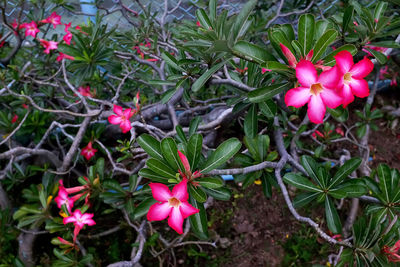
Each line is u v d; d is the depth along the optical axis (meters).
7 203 0.93
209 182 0.44
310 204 1.08
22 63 1.20
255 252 1.00
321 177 0.56
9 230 0.87
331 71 0.36
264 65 0.40
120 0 0.96
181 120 1.11
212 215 1.07
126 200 0.77
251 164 0.66
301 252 0.98
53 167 1.06
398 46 0.51
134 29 1.01
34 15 1.00
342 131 1.27
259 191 1.13
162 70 0.90
